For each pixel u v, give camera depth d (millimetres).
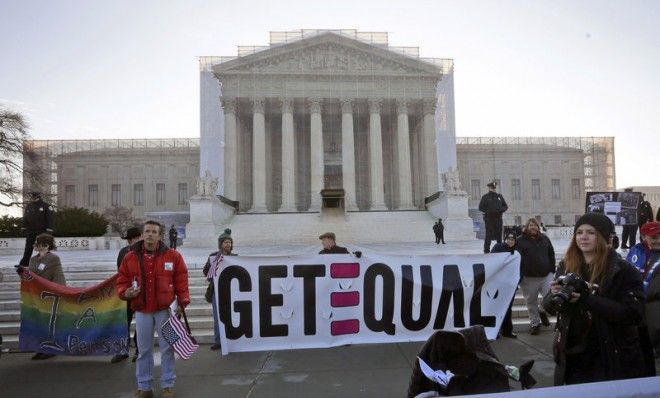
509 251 9180
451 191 37156
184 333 6008
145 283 6027
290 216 40969
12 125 47781
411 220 39594
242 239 35750
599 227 3686
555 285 3514
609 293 3557
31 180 50812
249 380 6469
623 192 15023
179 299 6270
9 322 10125
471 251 21156
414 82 57344
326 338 7867
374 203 55844
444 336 3537
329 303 7910
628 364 3529
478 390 3381
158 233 6211
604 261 3627
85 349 7852
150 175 77000
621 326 3553
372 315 7957
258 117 55531
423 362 3529
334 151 63156
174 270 6309
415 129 64000
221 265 7793
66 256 23844
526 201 76750
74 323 7926
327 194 39719
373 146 56344
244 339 7742
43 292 8031
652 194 63688
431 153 56969
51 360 7938
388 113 61250
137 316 6035
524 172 77438
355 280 7973
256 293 7805
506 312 8148
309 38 55938
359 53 56906
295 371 6770
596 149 79250
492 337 8023
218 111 58125
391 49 59969
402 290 8000
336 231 37250
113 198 76688
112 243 37406
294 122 62469
